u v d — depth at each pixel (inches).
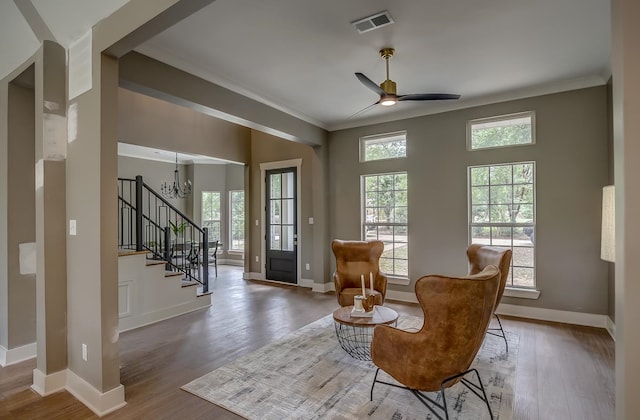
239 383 108.6
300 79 160.1
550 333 152.6
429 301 81.9
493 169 187.6
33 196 130.0
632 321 49.7
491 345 139.3
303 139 219.9
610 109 153.2
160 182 358.9
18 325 126.4
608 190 82.4
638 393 49.3
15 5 109.8
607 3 102.8
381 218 224.4
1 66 125.3
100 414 92.8
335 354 130.4
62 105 107.1
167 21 82.1
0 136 127.3
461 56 137.4
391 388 104.7
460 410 93.4
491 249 143.7
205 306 199.3
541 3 103.0
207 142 249.8
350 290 165.3
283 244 273.1
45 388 103.5
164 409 94.7
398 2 102.6
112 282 96.7
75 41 103.2
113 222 97.2
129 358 128.4
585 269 163.0
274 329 160.4
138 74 126.8
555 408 94.7
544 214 171.9
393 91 136.1
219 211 383.9
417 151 207.6
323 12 107.4
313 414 91.7
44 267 104.0
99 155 94.6
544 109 171.8
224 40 124.7
